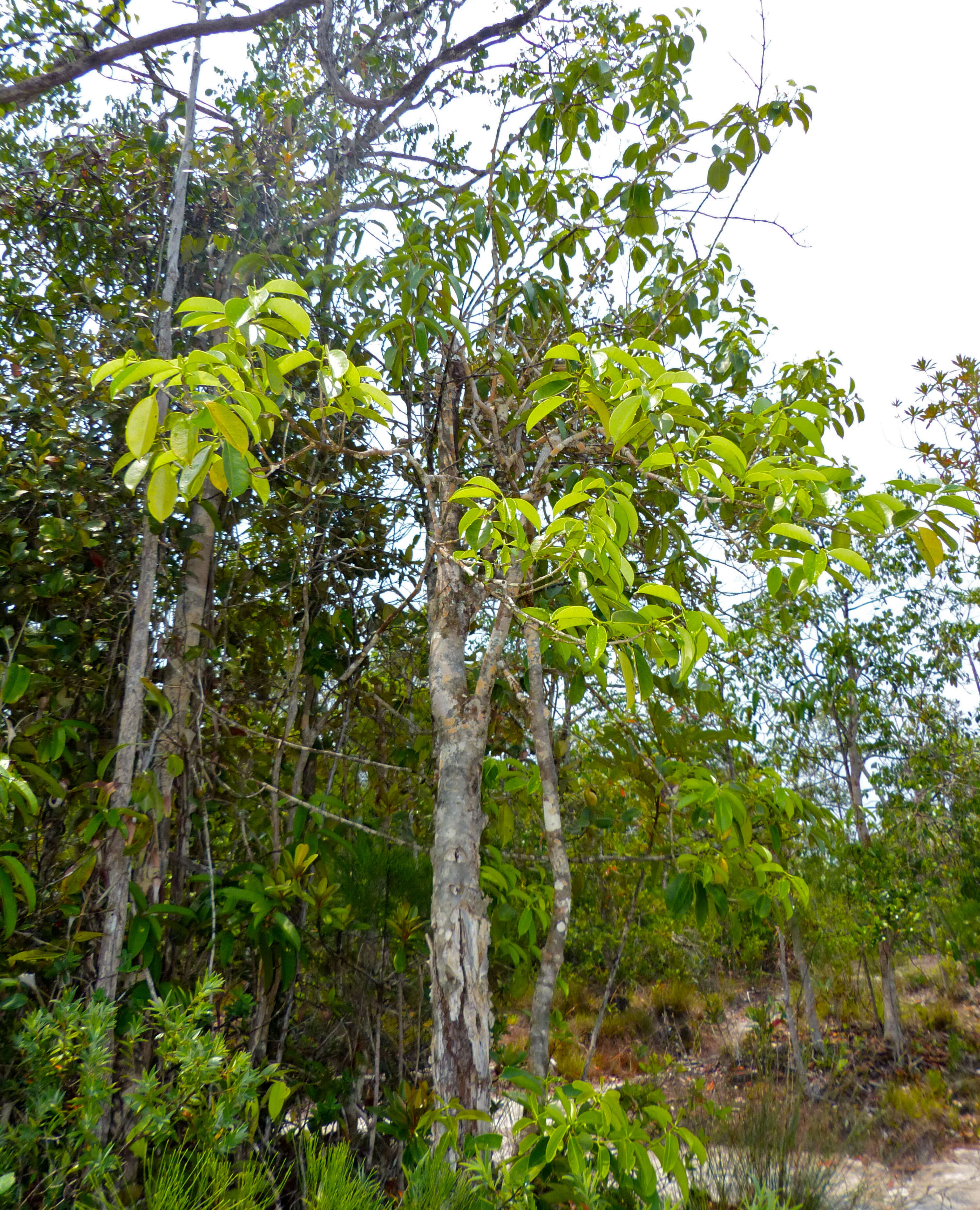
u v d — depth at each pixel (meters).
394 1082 2.98
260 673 3.51
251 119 3.95
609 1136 1.83
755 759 4.97
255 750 3.18
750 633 3.79
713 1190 3.14
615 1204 1.89
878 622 6.78
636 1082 5.38
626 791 3.59
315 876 2.86
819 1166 3.64
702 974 7.21
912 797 6.70
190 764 2.78
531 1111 1.89
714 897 2.77
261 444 2.78
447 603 2.74
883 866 6.23
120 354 3.06
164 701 2.51
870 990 7.09
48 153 3.48
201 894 2.59
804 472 1.79
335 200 3.71
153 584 2.61
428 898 2.81
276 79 4.08
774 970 7.55
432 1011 2.34
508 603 1.89
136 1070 2.25
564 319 3.13
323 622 3.48
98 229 3.36
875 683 6.77
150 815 2.49
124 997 2.31
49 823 2.65
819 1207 3.25
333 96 4.34
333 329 3.41
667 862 3.05
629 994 7.46
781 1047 6.22
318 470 3.35
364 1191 1.70
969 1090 5.57
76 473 2.67
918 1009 7.37
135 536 2.85
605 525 1.77
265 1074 1.96
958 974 7.82
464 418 3.40
